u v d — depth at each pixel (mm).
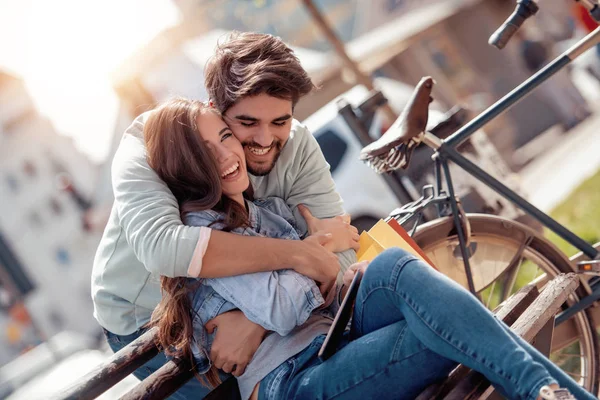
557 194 7016
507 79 14203
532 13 2639
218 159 1966
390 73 14266
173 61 10344
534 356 1660
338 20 13750
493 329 1636
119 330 2227
